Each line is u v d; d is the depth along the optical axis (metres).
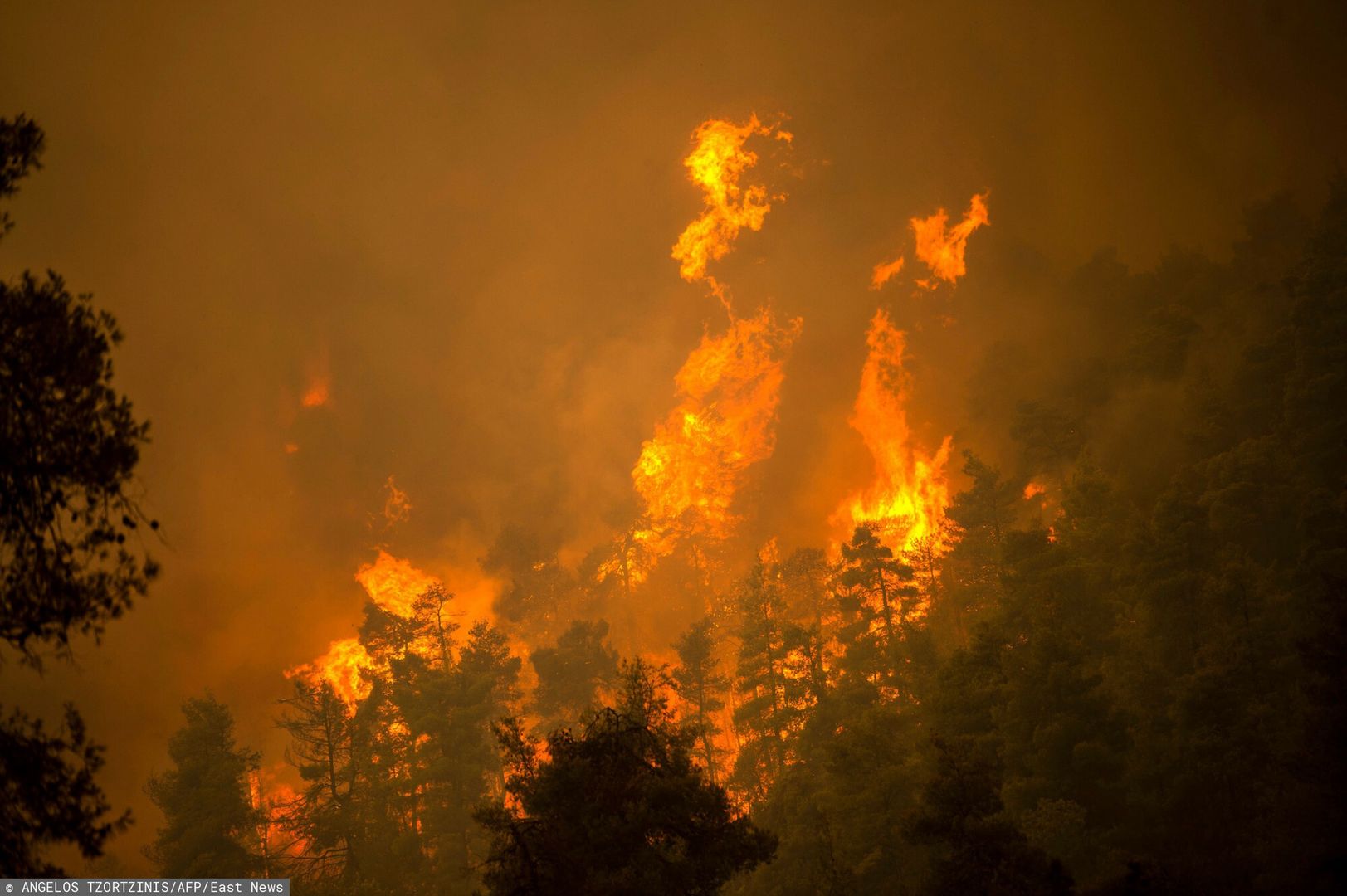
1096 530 50.41
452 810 46.84
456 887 43.72
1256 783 36.28
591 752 22.70
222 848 43.66
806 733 45.09
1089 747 33.34
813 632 48.25
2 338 11.20
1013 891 23.42
